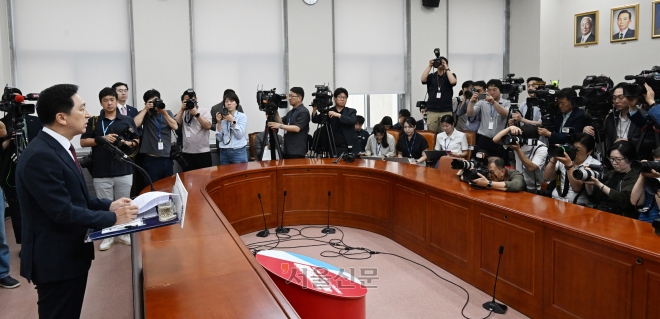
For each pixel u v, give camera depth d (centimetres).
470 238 303
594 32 716
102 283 334
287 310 146
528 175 379
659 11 636
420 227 360
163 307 148
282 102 471
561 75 770
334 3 691
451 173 389
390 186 402
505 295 275
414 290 301
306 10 668
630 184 280
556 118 426
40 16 556
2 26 525
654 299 193
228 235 224
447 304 281
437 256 340
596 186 287
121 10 589
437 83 629
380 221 419
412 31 729
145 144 455
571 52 752
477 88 541
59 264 175
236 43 644
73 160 182
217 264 185
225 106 486
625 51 680
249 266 183
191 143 515
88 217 166
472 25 773
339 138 490
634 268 200
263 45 657
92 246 188
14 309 293
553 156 308
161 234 226
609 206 285
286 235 423
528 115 464
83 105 180
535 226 250
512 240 267
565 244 233
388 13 723
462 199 306
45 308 181
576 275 228
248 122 660
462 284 308
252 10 647
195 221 250
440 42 748
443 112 627
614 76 697
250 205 429
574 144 317
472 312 270
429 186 341
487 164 332
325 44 682
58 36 565
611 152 294
